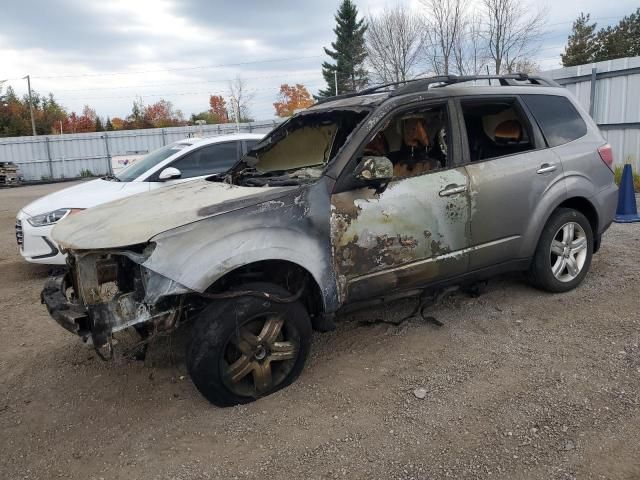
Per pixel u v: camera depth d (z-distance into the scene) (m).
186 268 3.16
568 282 5.00
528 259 4.69
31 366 4.23
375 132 3.84
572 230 4.95
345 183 3.68
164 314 3.29
